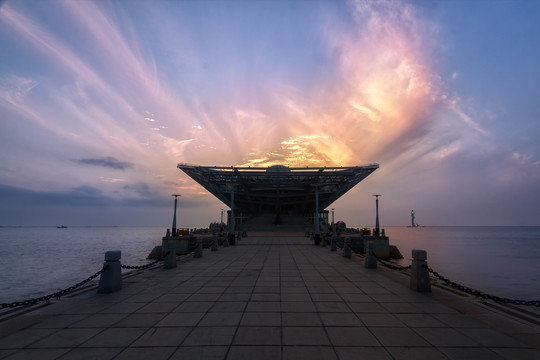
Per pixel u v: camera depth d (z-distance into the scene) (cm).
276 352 482
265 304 771
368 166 5247
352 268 1412
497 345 511
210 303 783
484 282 3541
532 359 460
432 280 1143
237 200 7381
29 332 576
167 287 985
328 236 3688
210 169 5425
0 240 14538
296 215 7912
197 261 1688
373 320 641
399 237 18375
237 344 514
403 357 465
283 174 5444
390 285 1015
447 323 621
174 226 3947
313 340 531
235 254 2062
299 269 1382
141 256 5906
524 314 675
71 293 902
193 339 537
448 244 11562
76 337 549
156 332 573
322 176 5722
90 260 5641
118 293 899
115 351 488
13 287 3041
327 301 801
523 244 12362
